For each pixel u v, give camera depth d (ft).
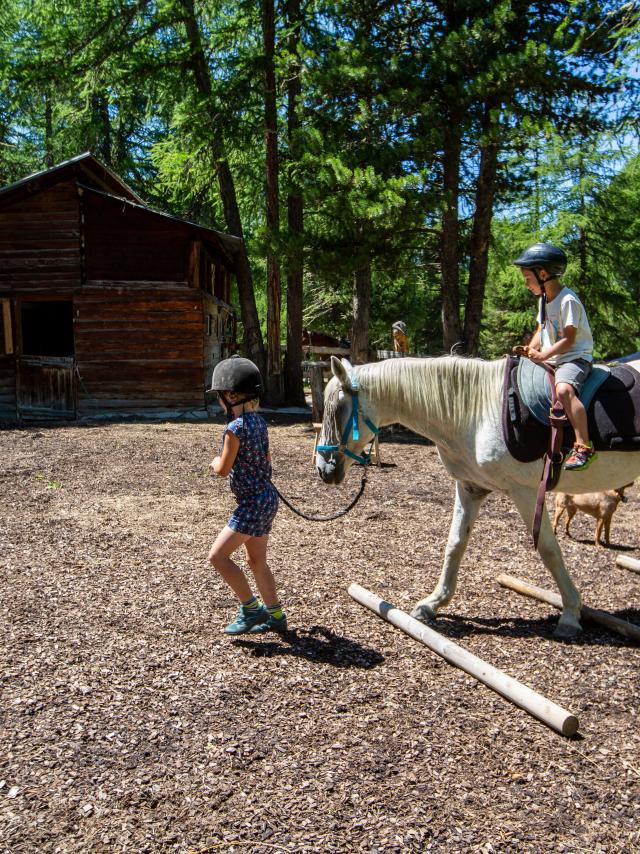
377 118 42.83
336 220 46.06
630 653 13.44
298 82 58.08
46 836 8.13
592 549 20.95
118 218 52.90
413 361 14.38
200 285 56.24
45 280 53.16
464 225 53.78
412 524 23.04
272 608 13.88
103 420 51.49
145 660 12.74
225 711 11.02
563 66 39.99
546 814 8.68
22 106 74.59
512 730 10.65
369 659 12.98
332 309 98.12
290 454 37.40
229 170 67.62
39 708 10.98
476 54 41.32
